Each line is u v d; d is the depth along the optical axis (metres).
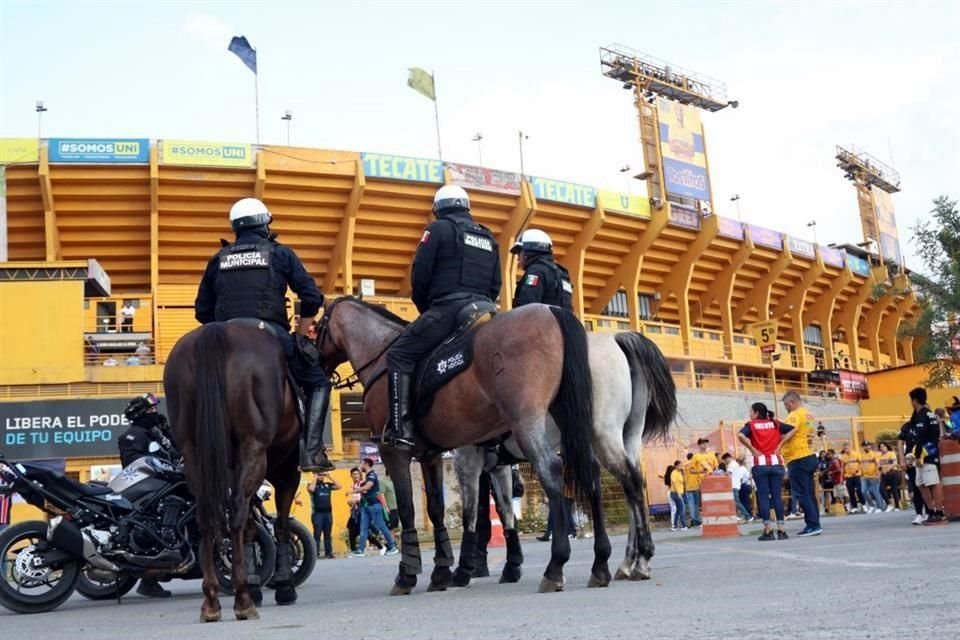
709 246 52.91
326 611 6.43
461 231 7.89
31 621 7.51
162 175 36.84
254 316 7.40
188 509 9.35
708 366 52.34
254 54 42.00
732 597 5.42
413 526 8.09
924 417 15.34
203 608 6.12
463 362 7.25
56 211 37.19
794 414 14.59
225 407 6.35
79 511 9.04
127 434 9.79
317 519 20.80
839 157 71.62
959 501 15.08
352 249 41.53
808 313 63.19
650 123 50.94
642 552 7.55
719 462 26.92
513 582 8.63
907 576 6.00
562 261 47.97
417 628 4.83
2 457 8.95
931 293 27.34
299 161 38.31
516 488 11.72
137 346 34.25
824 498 28.72
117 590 9.55
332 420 31.44
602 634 4.07
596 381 7.42
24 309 31.25
